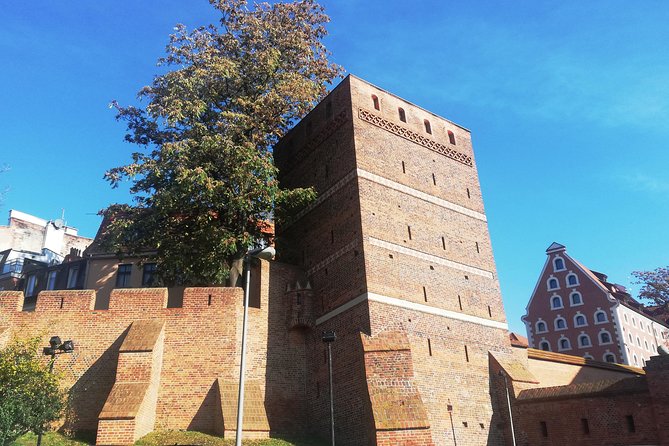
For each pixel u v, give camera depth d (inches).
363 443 1085.8
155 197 1245.7
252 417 1083.9
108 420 975.0
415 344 1220.5
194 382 1144.8
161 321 1176.2
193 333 1181.7
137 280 1662.2
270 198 1269.7
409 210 1376.7
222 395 1109.1
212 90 1376.7
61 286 1756.9
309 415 1242.6
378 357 1123.9
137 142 1460.4
